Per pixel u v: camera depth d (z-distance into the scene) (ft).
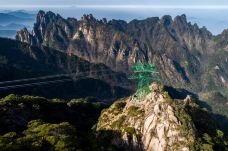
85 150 545.44
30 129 585.22
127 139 615.98
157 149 592.60
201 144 588.91
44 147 500.33
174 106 633.61
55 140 515.09
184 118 616.39
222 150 643.45
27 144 493.77
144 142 610.65
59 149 500.33
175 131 595.06
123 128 638.12
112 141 620.90
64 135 540.11
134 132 624.59
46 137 522.88
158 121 614.75
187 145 578.25
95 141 581.12
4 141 489.26
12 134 525.75
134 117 654.12
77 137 560.20
